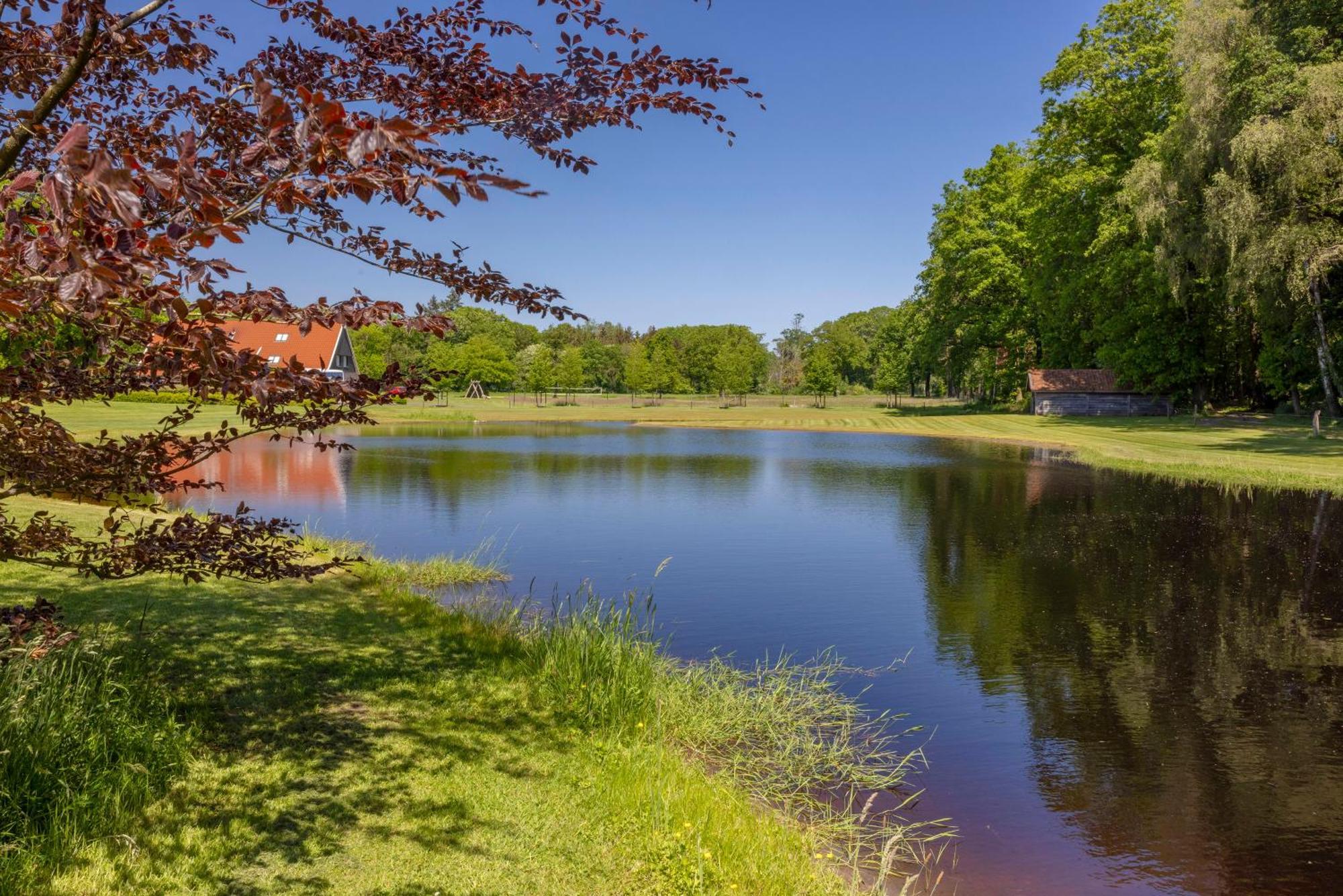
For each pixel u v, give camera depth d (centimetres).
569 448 3444
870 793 563
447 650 709
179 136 220
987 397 7294
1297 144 2541
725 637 908
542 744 532
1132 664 828
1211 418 4444
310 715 537
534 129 445
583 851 408
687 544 1423
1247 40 2764
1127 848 500
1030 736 660
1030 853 493
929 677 789
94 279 198
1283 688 765
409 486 2128
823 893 414
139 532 421
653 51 431
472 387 9000
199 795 422
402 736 519
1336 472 2250
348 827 406
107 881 338
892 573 1218
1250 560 1309
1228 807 550
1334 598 1080
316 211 422
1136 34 4131
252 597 815
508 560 1271
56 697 436
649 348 11806
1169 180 3103
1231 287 2852
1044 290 4831
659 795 468
